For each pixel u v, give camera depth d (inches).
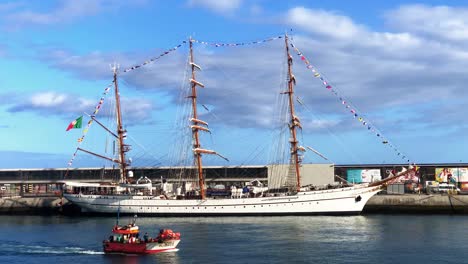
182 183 5925.2
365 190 5177.2
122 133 5812.0
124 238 3235.7
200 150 5644.7
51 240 3727.9
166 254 3139.8
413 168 5251.0
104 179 6668.3
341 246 3356.3
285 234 3887.8
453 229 4097.0
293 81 5615.2
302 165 6225.4
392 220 4753.9
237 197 5398.6
